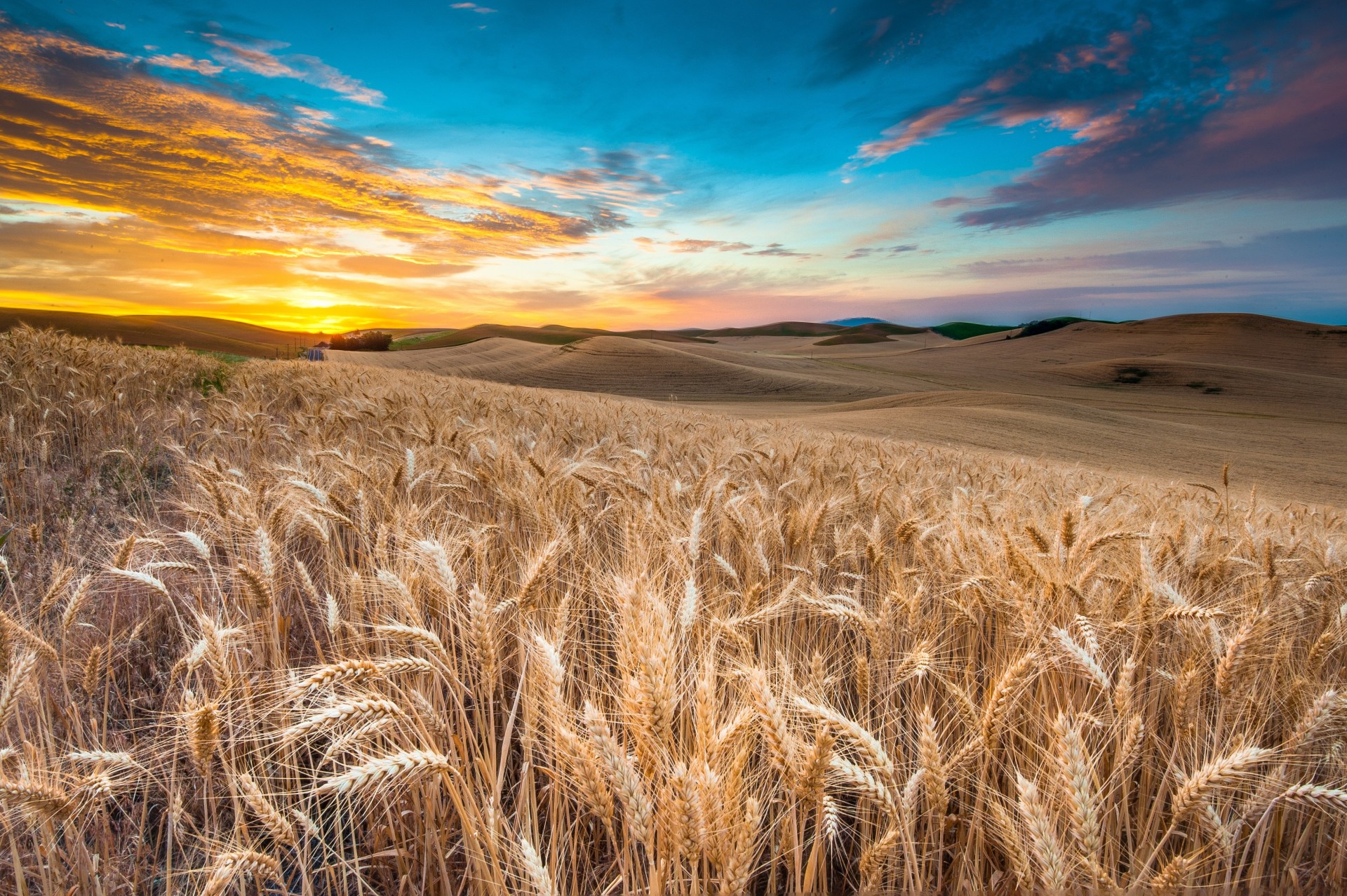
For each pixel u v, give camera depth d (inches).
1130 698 79.7
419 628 82.7
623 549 146.2
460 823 90.1
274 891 79.3
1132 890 66.6
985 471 381.1
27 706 96.3
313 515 136.7
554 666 72.0
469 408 374.6
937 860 81.6
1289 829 91.0
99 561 142.6
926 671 99.0
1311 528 197.6
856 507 199.6
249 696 88.2
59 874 74.8
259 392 417.4
